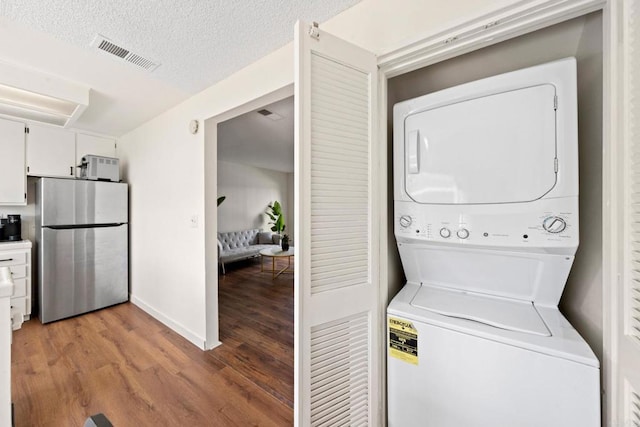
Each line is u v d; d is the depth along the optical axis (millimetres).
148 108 2574
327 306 1058
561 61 900
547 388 813
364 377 1188
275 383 1832
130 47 1593
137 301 3223
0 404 1070
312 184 1007
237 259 5211
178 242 2551
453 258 1198
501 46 1224
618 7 753
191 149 2363
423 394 1043
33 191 3068
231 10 1289
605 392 813
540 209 938
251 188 6910
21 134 2756
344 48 1085
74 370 1942
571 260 932
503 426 877
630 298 727
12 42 1534
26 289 2729
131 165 3293
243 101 1850
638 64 681
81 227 2961
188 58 1717
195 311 2355
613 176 781
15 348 2240
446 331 990
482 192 1040
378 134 1242
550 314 999
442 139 1129
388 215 1446
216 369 1982
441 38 1037
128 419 1509
